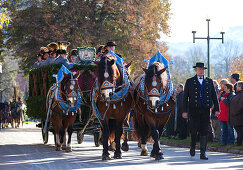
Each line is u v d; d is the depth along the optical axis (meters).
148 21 33.38
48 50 17.31
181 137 14.92
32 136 19.03
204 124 9.89
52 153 11.27
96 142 13.25
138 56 31.67
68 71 11.37
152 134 9.42
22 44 32.91
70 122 11.60
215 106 10.06
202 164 8.73
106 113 9.52
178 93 14.96
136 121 10.62
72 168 8.26
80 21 32.00
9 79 78.50
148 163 8.90
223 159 9.67
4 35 33.78
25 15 32.47
